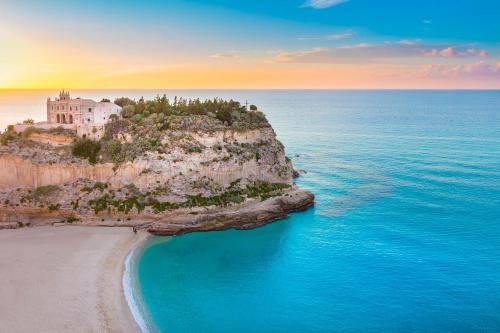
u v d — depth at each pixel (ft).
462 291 214.69
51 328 183.11
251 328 188.55
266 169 371.56
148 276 233.76
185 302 208.03
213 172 336.70
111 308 199.41
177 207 310.86
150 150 327.67
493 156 536.83
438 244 269.64
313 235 291.58
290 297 213.46
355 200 364.79
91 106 368.07
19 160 320.09
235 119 383.65
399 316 196.13
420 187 396.98
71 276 227.40
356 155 567.59
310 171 474.49
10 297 205.05
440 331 185.37
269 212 317.83
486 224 299.79
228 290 220.23
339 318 195.83
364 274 234.58
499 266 238.89
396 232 290.97
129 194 314.14
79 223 301.84
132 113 380.17
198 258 258.78
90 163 322.75
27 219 304.09
